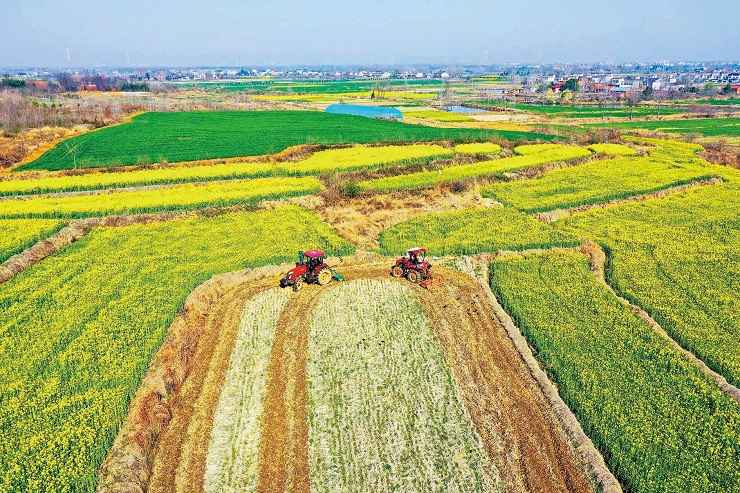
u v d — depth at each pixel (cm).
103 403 2233
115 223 4478
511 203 5184
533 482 1992
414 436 2225
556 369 2581
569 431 2211
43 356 2556
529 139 8575
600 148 7694
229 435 2239
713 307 3175
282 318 3144
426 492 1961
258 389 2523
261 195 5056
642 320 3019
